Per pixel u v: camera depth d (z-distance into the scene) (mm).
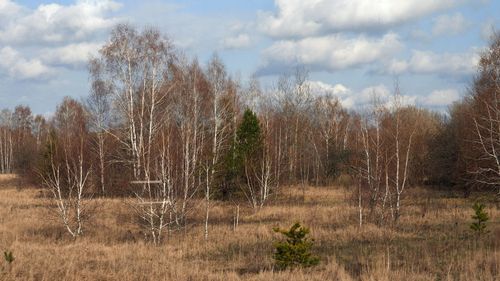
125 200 24578
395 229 20453
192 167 22438
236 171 29766
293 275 12258
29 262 13375
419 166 39781
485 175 30734
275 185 30953
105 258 14859
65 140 26750
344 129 55000
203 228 21422
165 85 32938
